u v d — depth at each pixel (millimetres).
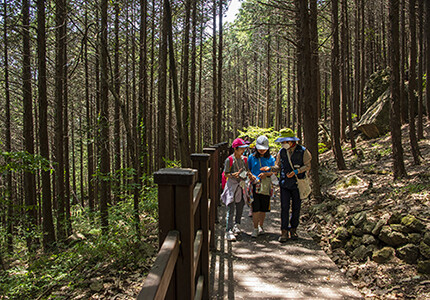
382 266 3990
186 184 1738
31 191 10742
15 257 9078
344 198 6934
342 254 4727
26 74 9797
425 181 6137
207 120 40781
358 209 5480
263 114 39750
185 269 1826
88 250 5621
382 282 3686
